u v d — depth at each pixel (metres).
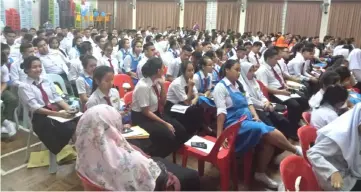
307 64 4.66
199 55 3.51
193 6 11.41
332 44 8.06
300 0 9.77
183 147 2.21
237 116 2.45
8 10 7.04
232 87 2.53
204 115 2.80
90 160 1.34
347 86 3.09
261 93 3.00
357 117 1.50
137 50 4.55
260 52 5.70
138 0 12.09
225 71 2.53
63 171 2.43
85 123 1.35
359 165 1.54
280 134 2.22
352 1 9.02
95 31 7.27
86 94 2.83
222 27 11.05
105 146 1.33
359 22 9.02
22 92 2.43
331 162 1.53
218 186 2.28
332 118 1.91
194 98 2.92
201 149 2.15
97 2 11.85
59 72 3.99
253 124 2.24
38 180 2.28
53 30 6.54
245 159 2.28
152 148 2.37
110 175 1.32
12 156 2.66
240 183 2.36
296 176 1.39
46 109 2.44
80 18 9.84
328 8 9.40
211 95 2.92
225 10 10.91
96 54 4.65
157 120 2.43
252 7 10.50
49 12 8.39
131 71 4.51
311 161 1.51
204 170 2.56
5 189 2.13
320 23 9.60
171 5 11.73
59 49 4.59
